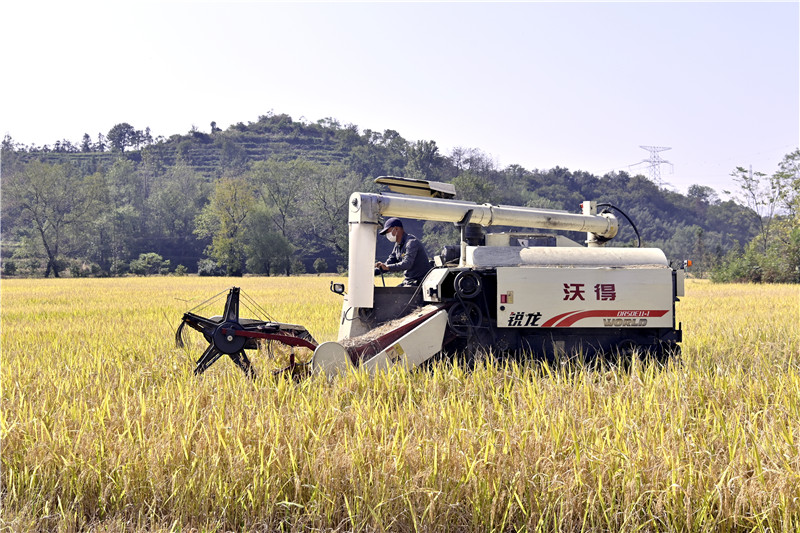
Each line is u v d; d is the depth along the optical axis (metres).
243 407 5.99
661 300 8.48
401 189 9.58
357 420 5.48
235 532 4.54
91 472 4.91
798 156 62.62
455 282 8.31
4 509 4.68
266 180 117.38
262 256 99.81
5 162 144.25
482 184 115.50
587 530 4.40
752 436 5.16
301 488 4.70
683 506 4.41
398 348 8.07
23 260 107.44
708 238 175.75
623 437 5.14
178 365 8.36
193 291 39.34
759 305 21.77
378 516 4.40
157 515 4.65
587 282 8.40
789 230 54.31
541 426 5.38
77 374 7.87
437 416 5.62
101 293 36.59
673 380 6.91
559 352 8.49
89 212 107.12
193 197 139.50
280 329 8.52
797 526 4.23
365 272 8.56
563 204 179.88
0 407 6.25
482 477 4.61
